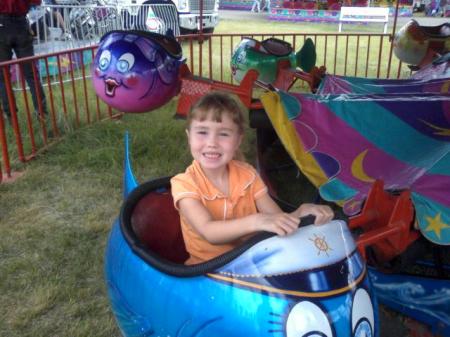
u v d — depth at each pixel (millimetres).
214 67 8844
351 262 1486
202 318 1449
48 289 2541
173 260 2160
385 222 1950
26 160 4230
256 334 1373
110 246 1896
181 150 4551
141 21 9422
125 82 3867
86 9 8500
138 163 4258
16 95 6215
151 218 2049
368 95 3326
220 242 1572
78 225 3258
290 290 1377
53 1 9562
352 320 1415
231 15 21484
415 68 6734
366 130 2965
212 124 1661
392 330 2182
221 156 1685
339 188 2535
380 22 16219
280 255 1399
